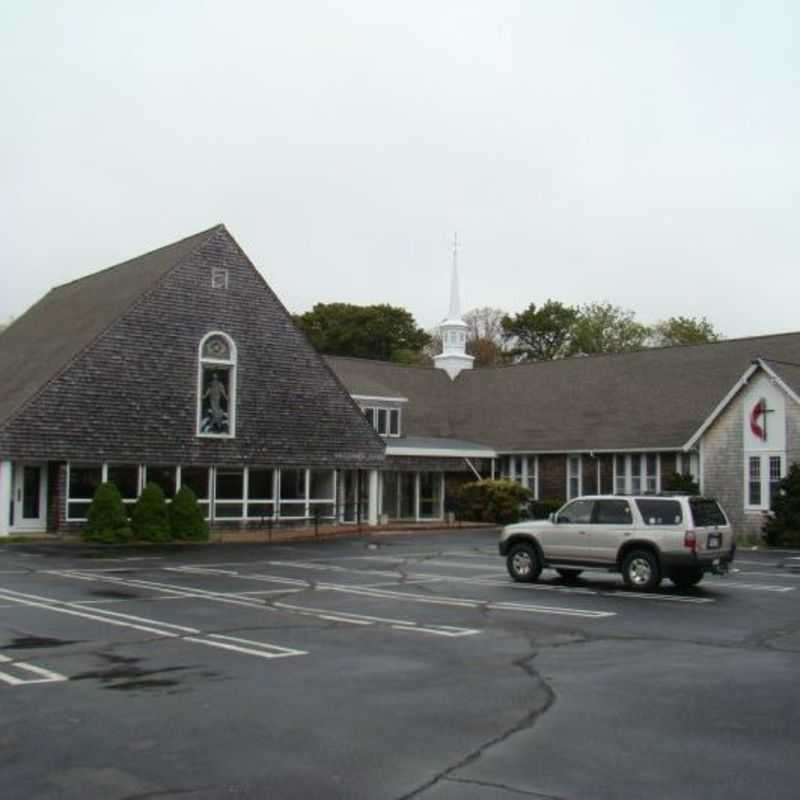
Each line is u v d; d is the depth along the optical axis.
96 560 26.53
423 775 7.45
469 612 16.70
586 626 15.18
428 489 47.22
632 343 83.38
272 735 8.55
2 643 13.14
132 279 39.28
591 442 43.81
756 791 7.15
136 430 35.72
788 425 35.00
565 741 8.43
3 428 32.47
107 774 7.41
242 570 24.22
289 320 40.72
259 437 39.28
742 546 34.28
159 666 11.60
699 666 11.91
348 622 15.37
